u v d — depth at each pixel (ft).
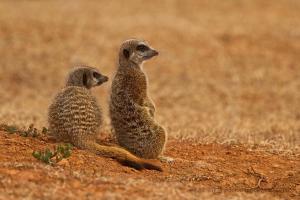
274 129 107.96
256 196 57.82
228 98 144.36
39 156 59.06
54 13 199.52
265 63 168.96
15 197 49.88
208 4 222.48
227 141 80.74
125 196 51.83
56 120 65.46
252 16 209.97
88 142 64.18
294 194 62.75
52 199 49.96
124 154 62.80
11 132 68.69
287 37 190.08
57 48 169.78
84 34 179.52
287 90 150.82
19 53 166.61
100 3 217.36
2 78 152.35
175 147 75.20
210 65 166.09
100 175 56.85
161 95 143.84
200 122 114.83
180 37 181.57
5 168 55.11
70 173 55.83
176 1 223.71
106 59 163.63
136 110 66.69
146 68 161.99
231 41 183.32
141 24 190.08
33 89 147.02
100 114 66.23
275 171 68.39
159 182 57.67
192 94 145.89
